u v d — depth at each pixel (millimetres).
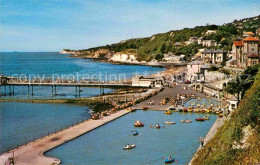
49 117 103875
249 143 42438
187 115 102938
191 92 145125
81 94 157875
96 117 98375
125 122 94688
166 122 91812
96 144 72188
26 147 69625
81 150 67812
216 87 137500
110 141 74500
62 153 65875
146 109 114312
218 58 192375
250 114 46125
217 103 116875
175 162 59688
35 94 158750
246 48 145250
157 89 152000
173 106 116250
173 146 69562
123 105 117938
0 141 75562
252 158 38938
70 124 93438
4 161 60625
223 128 56938
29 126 91125
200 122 92062
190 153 64562
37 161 60375
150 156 63438
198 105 113500
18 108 120250
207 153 52812
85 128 86625
